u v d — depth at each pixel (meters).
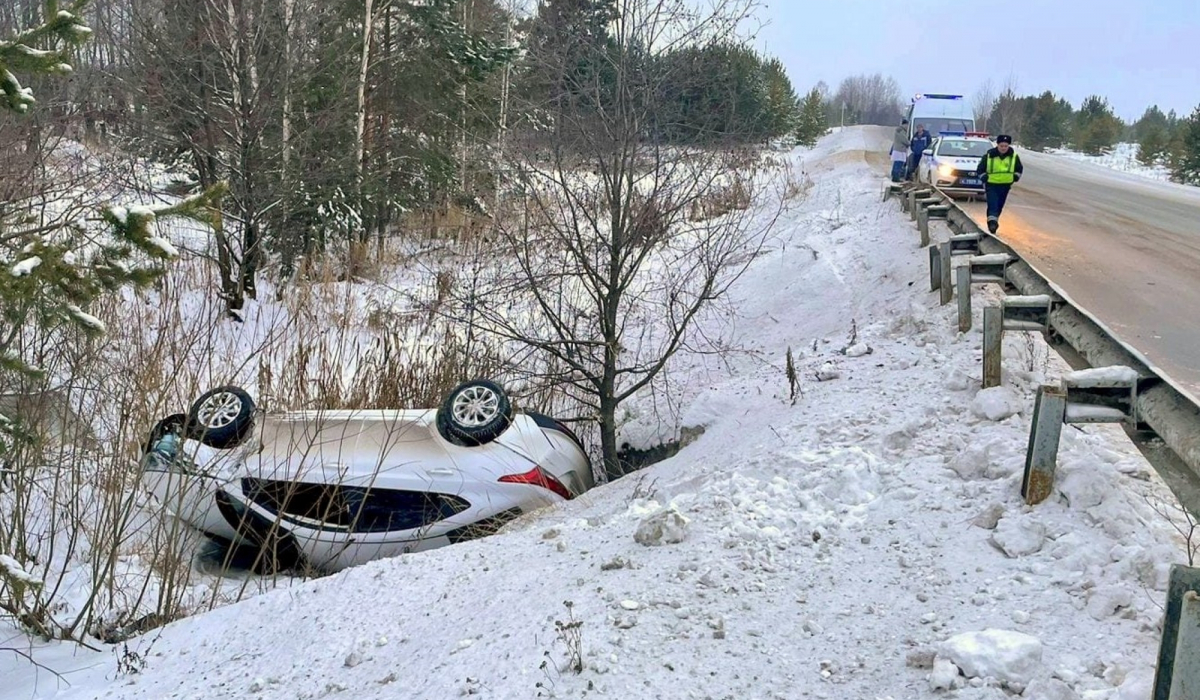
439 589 4.29
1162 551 3.65
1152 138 55.28
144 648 4.48
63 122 10.32
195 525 6.59
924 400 6.13
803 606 3.59
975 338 7.55
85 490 6.67
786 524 4.32
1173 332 8.88
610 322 8.30
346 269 14.85
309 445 6.21
